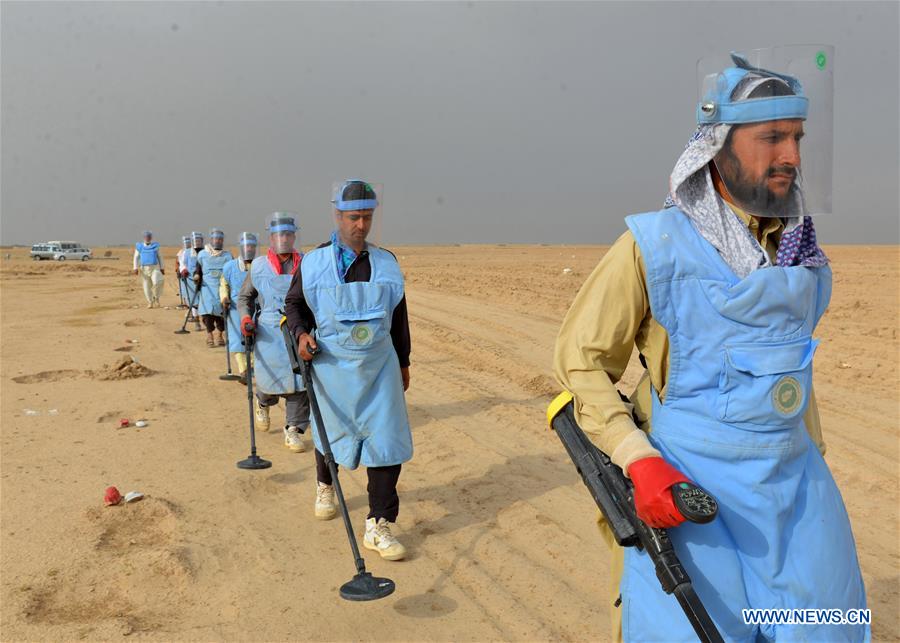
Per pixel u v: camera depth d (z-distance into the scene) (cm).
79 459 648
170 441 703
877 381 816
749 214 210
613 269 215
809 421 225
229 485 586
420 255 5169
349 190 441
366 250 459
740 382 201
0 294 2486
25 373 1009
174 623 388
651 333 219
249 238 923
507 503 538
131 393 897
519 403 809
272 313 658
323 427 432
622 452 205
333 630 381
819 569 204
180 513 529
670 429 212
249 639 372
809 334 209
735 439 203
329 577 438
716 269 204
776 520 203
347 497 564
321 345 446
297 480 604
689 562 205
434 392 869
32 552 466
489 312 1484
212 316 1270
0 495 561
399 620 389
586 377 217
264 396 738
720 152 208
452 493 561
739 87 205
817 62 212
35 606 402
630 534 207
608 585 421
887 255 3306
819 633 202
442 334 1233
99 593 418
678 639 203
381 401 449
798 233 210
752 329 201
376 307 444
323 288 443
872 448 612
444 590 420
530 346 1123
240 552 470
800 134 206
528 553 462
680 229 209
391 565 452
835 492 217
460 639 371
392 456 451
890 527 479
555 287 1930
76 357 1141
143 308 1983
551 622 385
